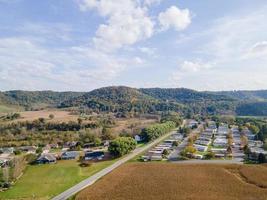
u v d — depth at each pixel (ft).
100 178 369.50
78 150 548.72
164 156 485.56
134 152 523.29
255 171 389.80
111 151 485.56
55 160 462.60
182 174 379.55
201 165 427.33
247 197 296.51
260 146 561.43
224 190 317.42
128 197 299.38
